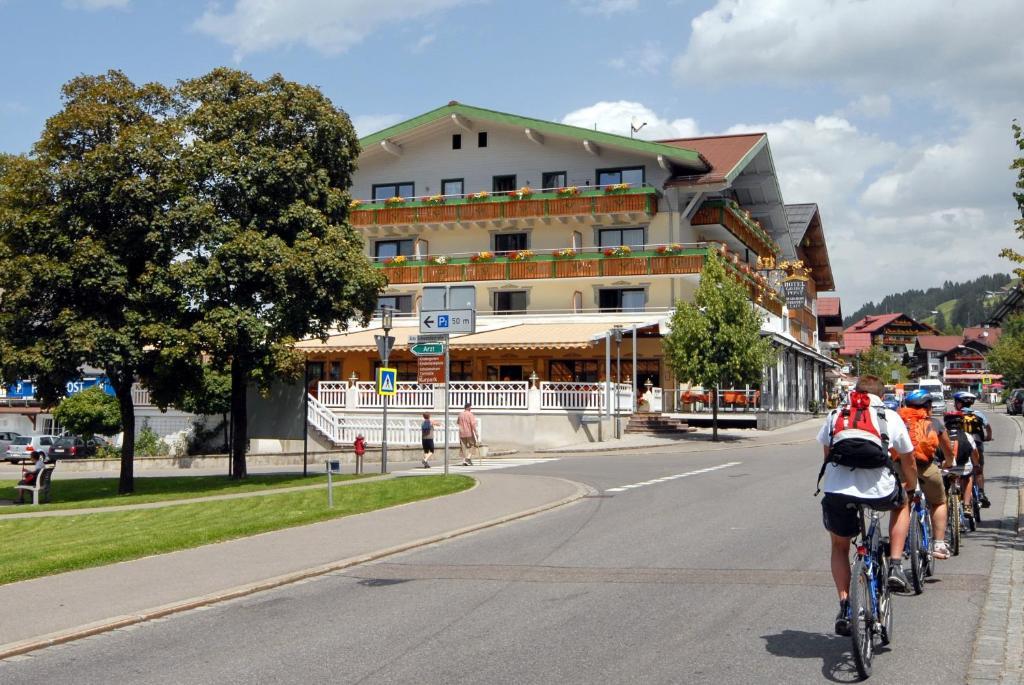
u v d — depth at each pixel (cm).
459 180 5350
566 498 1914
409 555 1312
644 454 3378
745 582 1055
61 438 4472
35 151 2458
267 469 3356
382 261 5244
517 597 1003
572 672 724
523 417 3775
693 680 698
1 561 1252
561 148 5184
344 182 2780
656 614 909
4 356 2373
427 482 2239
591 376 4966
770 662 743
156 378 2583
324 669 749
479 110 5203
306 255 2489
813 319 7894
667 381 4884
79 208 2405
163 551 1342
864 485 735
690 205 5000
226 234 2456
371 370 5216
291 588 1102
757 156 5672
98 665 784
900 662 739
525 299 5134
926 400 1023
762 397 4947
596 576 1108
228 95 2623
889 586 805
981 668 720
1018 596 966
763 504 1775
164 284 2402
